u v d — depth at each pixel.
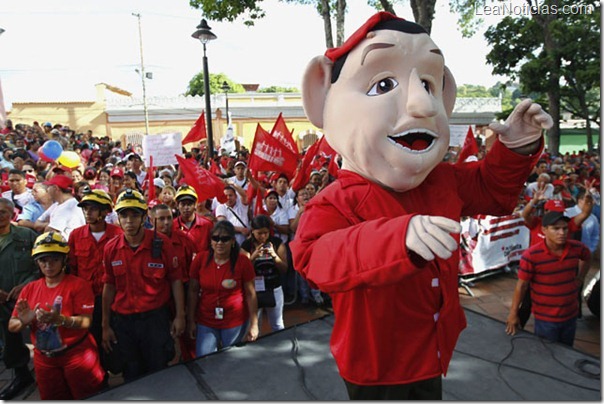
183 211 4.66
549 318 3.85
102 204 3.97
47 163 8.23
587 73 14.17
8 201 3.98
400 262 1.17
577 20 14.94
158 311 3.56
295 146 7.24
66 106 24.47
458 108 25.70
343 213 1.52
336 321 1.72
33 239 4.10
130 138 25.02
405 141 1.56
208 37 9.42
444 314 1.61
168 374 3.38
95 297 3.96
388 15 1.66
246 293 3.89
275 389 3.22
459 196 1.87
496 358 3.61
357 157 1.58
